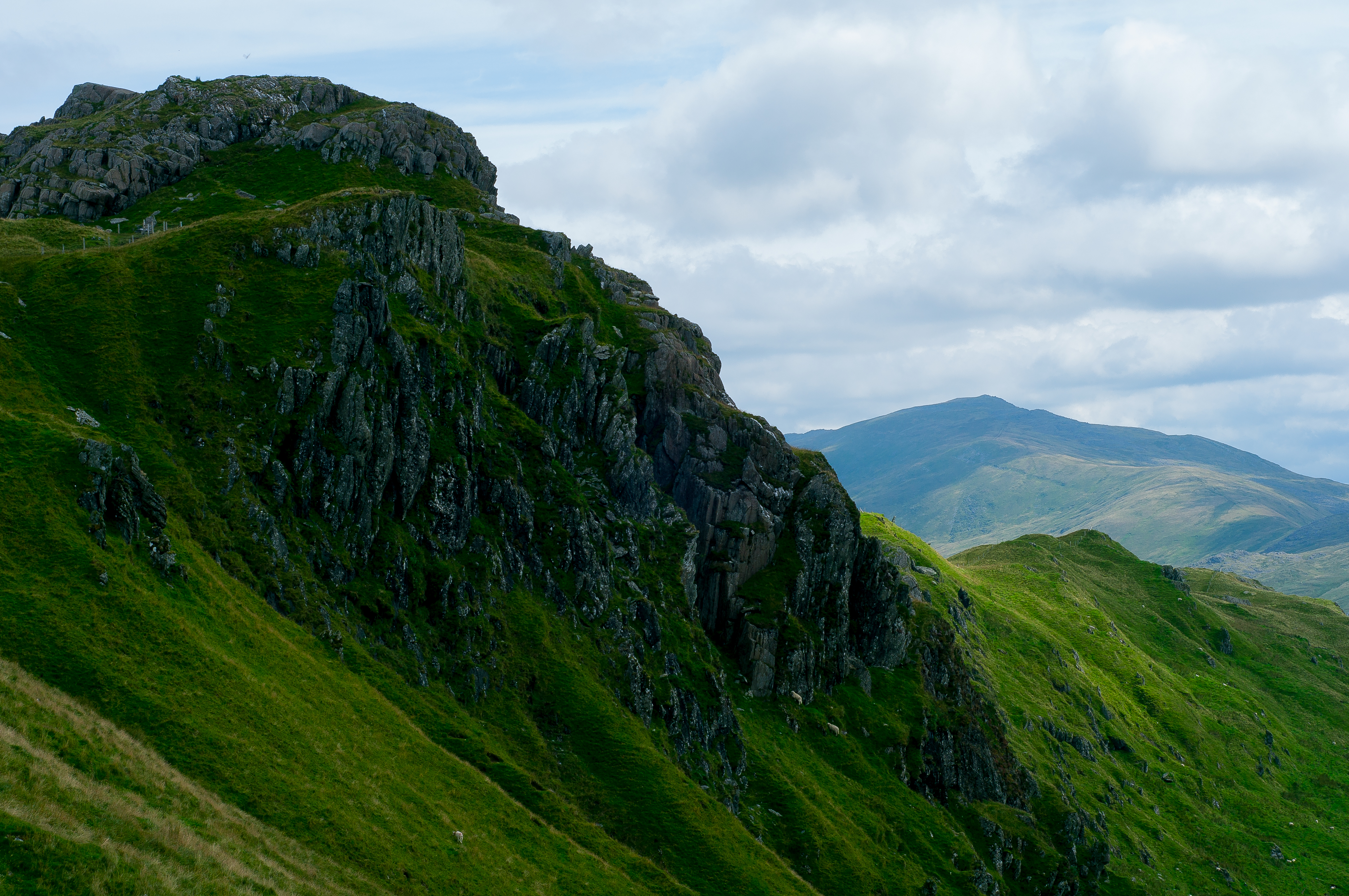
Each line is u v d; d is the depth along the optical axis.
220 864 63.78
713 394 192.00
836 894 128.88
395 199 146.62
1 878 50.59
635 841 112.00
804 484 183.62
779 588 169.25
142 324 117.69
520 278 182.00
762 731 153.12
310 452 114.31
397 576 116.88
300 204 142.50
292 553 106.88
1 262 124.69
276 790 77.62
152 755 71.81
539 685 123.38
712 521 170.38
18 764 59.59
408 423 125.19
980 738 187.00
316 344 121.06
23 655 72.94
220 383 113.94
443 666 115.75
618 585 145.25
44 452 88.44
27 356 108.44
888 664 188.25
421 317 142.25
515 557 133.75
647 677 135.38
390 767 92.50
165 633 82.56
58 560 80.75
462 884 83.94
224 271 126.88
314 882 70.19
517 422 147.88
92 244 155.25
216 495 103.75
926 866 149.00
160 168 189.38
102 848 57.09
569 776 115.31
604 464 161.00
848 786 154.88
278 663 92.31
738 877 112.94
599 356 170.25
